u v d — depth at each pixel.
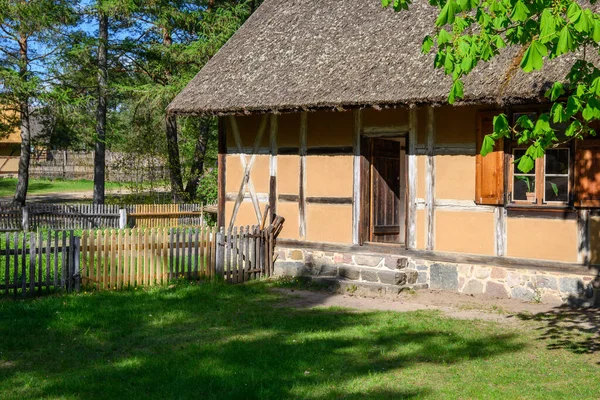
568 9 4.66
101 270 11.13
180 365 6.84
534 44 4.62
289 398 5.87
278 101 12.02
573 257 9.98
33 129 45.62
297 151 13.15
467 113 10.96
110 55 27.52
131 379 6.39
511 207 10.48
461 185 11.05
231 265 12.43
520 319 9.10
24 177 27.39
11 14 24.45
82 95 27.28
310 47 13.16
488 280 10.77
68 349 7.48
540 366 6.90
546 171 10.27
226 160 14.22
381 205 12.77
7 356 7.21
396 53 11.60
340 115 12.56
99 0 25.88
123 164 26.98
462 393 6.01
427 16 12.06
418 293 11.03
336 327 8.58
